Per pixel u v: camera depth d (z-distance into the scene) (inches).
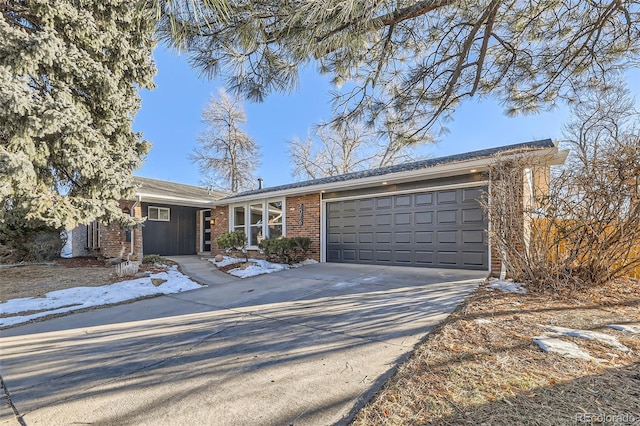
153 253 505.7
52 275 318.3
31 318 190.5
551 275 209.0
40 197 249.1
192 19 113.2
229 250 462.3
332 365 113.9
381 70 174.6
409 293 217.8
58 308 212.7
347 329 152.5
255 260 388.5
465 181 298.8
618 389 85.7
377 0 112.0
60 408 92.7
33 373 116.2
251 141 1039.6
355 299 210.4
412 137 200.2
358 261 373.4
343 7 107.7
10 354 135.3
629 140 197.5
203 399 94.9
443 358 110.4
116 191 289.9
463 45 169.2
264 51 137.1
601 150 202.4
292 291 245.1
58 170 288.0
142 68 321.4
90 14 267.1
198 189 662.5
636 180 194.4
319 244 400.2
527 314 157.2
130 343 146.2
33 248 380.5
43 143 248.2
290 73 145.6
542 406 79.2
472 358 109.0
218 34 125.3
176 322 178.5
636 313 157.0
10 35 219.1
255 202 471.5
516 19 163.6
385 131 198.2
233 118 1016.9
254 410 87.8
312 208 409.1
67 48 262.2
